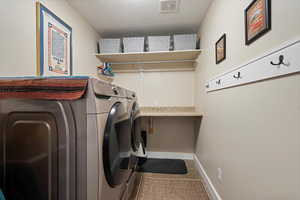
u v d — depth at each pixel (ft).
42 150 2.52
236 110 3.76
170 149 9.30
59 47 5.04
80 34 6.47
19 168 2.56
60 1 5.15
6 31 3.37
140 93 9.34
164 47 7.79
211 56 5.72
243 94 3.44
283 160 2.33
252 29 3.08
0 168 2.60
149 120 9.38
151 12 6.41
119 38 8.34
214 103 5.36
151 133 9.41
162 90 9.23
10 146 2.58
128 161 4.18
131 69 9.40
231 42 4.04
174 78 9.16
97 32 8.14
